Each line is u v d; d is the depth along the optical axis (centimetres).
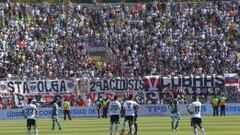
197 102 9612
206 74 19250
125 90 18750
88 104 18425
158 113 17925
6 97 18412
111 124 10262
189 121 14562
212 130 11581
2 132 12038
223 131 11306
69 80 18662
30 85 18638
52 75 19975
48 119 16712
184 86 18788
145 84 18725
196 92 18775
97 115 17800
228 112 17900
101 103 17000
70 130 12338
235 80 18712
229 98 18562
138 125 13400
